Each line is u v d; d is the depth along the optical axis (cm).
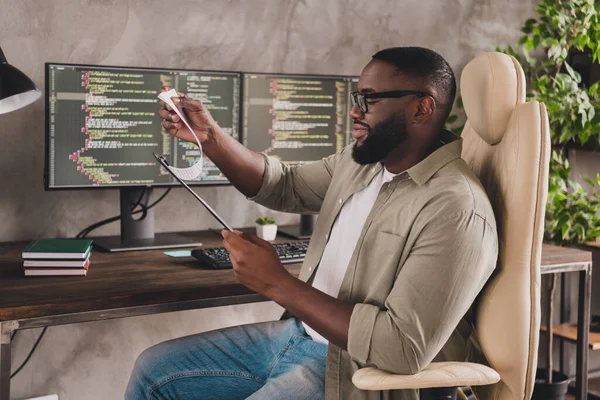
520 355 150
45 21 227
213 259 197
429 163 154
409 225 149
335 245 171
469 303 143
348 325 143
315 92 248
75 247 188
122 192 228
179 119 182
